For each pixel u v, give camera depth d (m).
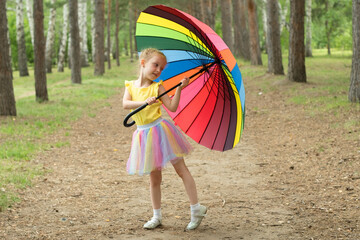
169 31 4.16
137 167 4.09
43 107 15.29
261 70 25.08
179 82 4.43
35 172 6.63
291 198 5.32
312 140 8.71
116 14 43.78
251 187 6.02
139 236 4.04
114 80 28.16
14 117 12.53
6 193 5.38
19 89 26.34
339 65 28.06
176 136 4.16
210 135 4.39
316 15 43.00
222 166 7.46
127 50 74.94
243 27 35.94
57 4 33.88
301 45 17.70
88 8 50.41
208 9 35.38
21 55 36.88
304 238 3.90
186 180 4.23
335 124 9.73
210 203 5.23
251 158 8.00
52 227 4.29
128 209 4.99
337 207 4.79
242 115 3.92
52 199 5.33
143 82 4.18
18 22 36.72
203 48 4.05
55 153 8.34
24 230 4.16
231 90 4.09
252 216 4.66
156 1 26.19
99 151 8.78
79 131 11.10
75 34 24.95
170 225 4.39
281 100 14.90
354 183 5.67
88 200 5.35
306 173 6.54
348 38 44.66
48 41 39.41
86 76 31.67
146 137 4.09
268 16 21.67
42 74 16.80
